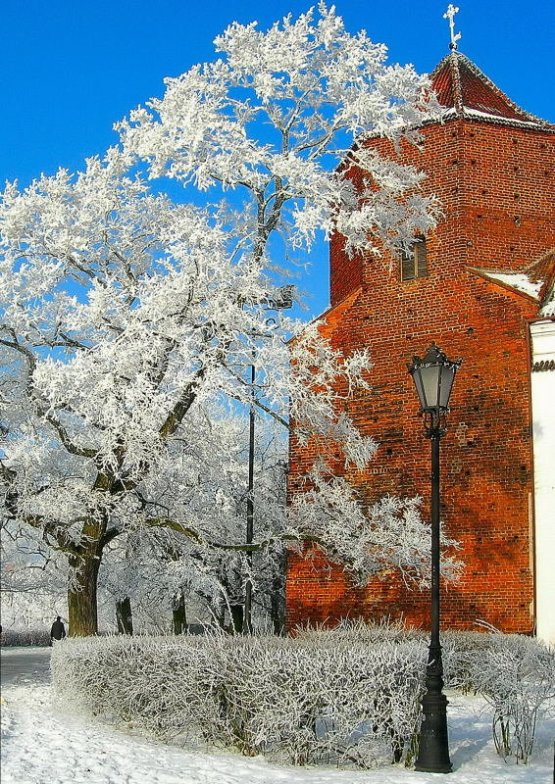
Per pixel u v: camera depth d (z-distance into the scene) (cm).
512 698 1334
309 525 2134
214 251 1917
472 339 2477
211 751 1305
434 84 2875
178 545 2217
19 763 1091
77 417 2069
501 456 2384
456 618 2364
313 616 2545
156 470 1966
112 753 1219
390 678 1261
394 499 2208
